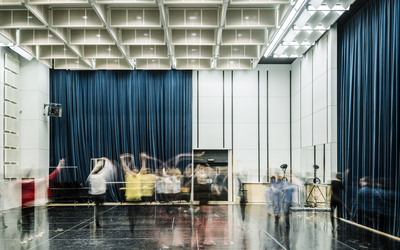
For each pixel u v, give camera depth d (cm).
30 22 1074
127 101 1738
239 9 1071
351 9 1159
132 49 1377
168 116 1731
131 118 1725
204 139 1738
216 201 1717
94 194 975
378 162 983
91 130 1719
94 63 1593
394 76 926
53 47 1399
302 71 1583
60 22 1062
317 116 1398
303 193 1471
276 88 1752
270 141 1738
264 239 815
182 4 1009
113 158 1722
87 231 923
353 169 1145
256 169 1722
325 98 1321
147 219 1133
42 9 1014
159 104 1736
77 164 1709
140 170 1709
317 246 757
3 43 1267
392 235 899
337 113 1263
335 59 1278
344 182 1190
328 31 1302
